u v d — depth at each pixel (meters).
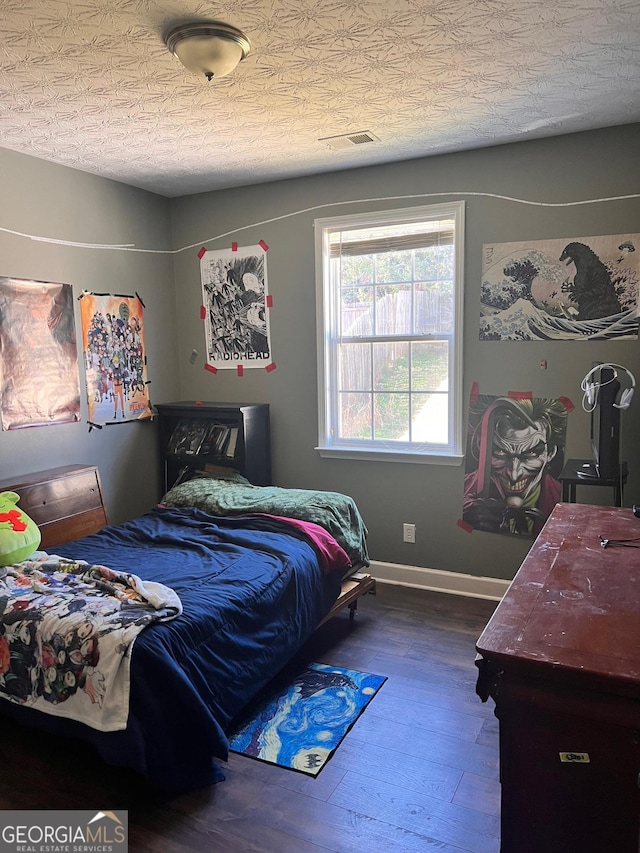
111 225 3.60
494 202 3.15
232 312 3.95
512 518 3.28
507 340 3.21
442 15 1.82
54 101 2.42
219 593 2.24
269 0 1.72
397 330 3.52
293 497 3.16
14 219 3.02
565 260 3.03
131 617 1.95
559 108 2.61
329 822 1.79
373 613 3.21
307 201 3.62
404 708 2.35
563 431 3.12
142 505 3.89
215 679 2.05
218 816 1.82
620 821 1.20
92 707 1.83
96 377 3.52
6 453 3.00
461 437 3.37
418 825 1.78
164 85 2.29
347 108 2.56
